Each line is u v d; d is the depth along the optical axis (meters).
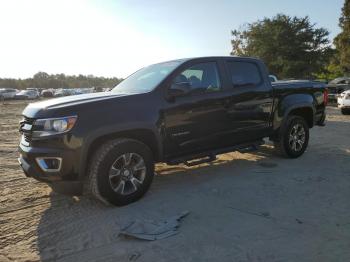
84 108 4.34
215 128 5.53
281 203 4.59
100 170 4.32
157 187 5.31
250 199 4.75
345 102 16.27
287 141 6.77
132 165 4.62
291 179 5.61
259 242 3.54
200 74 5.46
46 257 3.35
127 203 4.57
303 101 6.91
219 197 4.84
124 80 5.99
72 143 4.19
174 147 5.09
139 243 3.56
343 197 4.79
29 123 4.43
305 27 38.81
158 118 4.83
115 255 3.34
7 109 28.19
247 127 6.02
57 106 4.33
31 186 5.44
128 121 4.54
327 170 6.13
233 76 5.86
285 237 3.64
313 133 10.54
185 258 3.26
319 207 4.44
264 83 6.29
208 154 5.56
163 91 4.97
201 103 5.30
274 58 38.28
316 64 38.53
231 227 3.89
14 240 3.70
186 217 4.16
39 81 115.44
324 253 3.31
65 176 4.24
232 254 3.32
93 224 4.03
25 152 4.34
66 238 3.71
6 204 4.70
